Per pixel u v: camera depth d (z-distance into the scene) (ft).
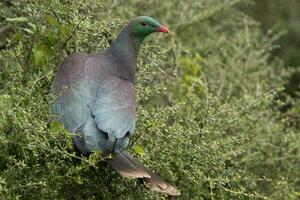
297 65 66.44
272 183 44.80
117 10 47.83
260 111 44.65
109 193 33.45
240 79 51.88
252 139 44.45
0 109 31.19
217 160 36.24
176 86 44.73
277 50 66.95
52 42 36.45
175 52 46.70
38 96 32.73
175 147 35.70
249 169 44.62
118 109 33.37
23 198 31.09
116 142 32.53
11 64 37.47
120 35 37.37
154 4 52.54
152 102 43.16
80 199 33.30
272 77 53.36
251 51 53.47
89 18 37.60
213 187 36.42
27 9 36.91
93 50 38.63
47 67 36.11
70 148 31.99
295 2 69.72
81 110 33.24
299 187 47.70
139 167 32.42
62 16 37.06
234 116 42.73
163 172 35.76
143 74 39.06
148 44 43.21
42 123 30.89
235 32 57.88
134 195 33.88
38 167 31.24
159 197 34.06
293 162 45.83
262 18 68.80
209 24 56.13
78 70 34.60
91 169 33.12
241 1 58.29
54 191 31.45
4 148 31.01
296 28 67.87
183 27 53.16
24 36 37.01
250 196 36.81
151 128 35.27
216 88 49.98
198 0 53.57
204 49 54.39
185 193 37.47
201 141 37.70
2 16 38.73
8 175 30.42
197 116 41.09
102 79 34.55
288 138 45.75
